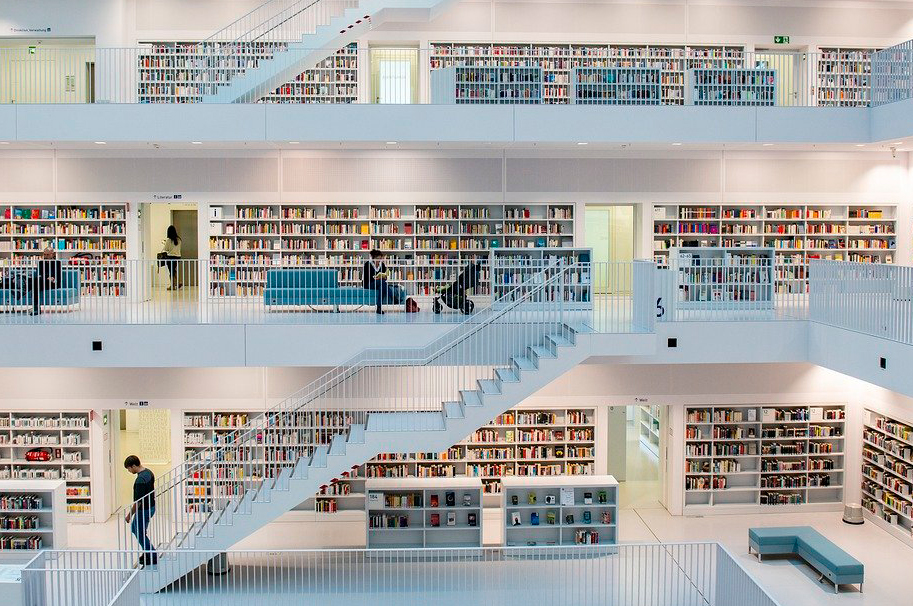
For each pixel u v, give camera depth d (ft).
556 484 44.91
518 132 48.26
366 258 55.77
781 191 56.08
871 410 50.44
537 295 46.47
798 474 52.03
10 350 42.09
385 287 47.29
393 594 38.50
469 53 58.23
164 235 70.90
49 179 53.83
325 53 50.16
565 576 37.01
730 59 58.13
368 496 44.50
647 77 50.52
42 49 53.62
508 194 55.06
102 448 49.83
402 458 51.11
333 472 38.96
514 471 51.52
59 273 46.34
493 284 44.57
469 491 45.65
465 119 48.01
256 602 37.29
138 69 54.34
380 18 50.90
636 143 49.98
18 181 53.78
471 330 41.96
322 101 57.72
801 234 56.80
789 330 42.22
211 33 57.36
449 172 54.85
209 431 50.67
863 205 57.00
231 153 54.24
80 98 57.67
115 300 53.42
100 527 48.96
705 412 51.08
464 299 46.03
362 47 57.72
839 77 59.41
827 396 51.49
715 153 55.67
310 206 55.67
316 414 49.85
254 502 39.01
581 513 45.83
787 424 52.11
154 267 60.03
